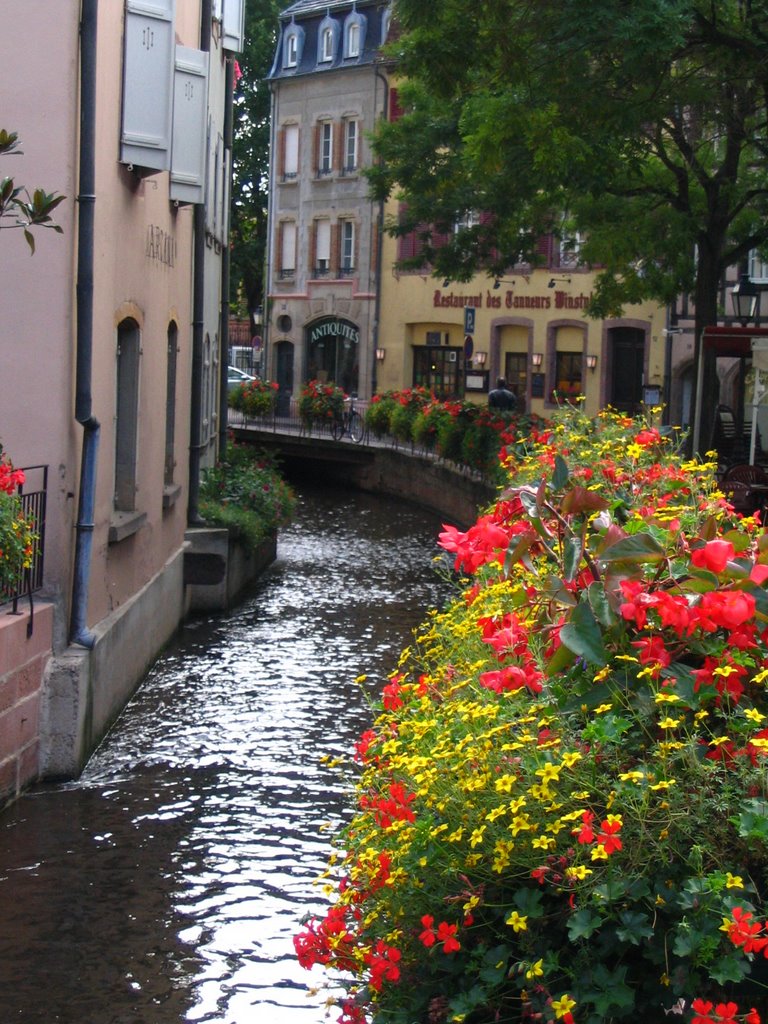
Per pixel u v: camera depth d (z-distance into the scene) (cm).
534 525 399
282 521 2069
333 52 5041
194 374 1650
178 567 1515
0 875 731
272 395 4316
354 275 4975
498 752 353
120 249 1102
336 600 1770
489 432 2555
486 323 4462
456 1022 344
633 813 326
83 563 966
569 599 373
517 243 2523
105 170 1027
